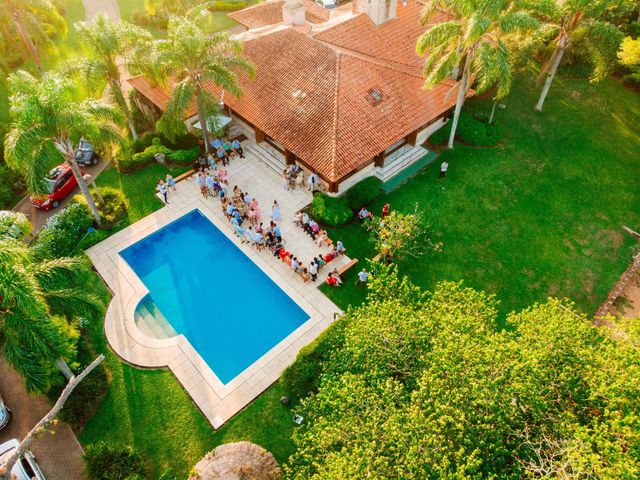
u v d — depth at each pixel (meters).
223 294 26.61
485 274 26.91
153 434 20.72
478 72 31.05
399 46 34.88
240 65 30.11
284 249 28.20
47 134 23.38
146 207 30.86
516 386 14.54
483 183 31.73
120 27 31.06
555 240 28.53
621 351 15.13
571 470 13.75
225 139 35.72
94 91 29.84
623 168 32.66
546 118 36.25
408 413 14.84
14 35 40.72
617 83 38.88
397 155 33.38
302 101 31.14
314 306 25.69
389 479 14.08
